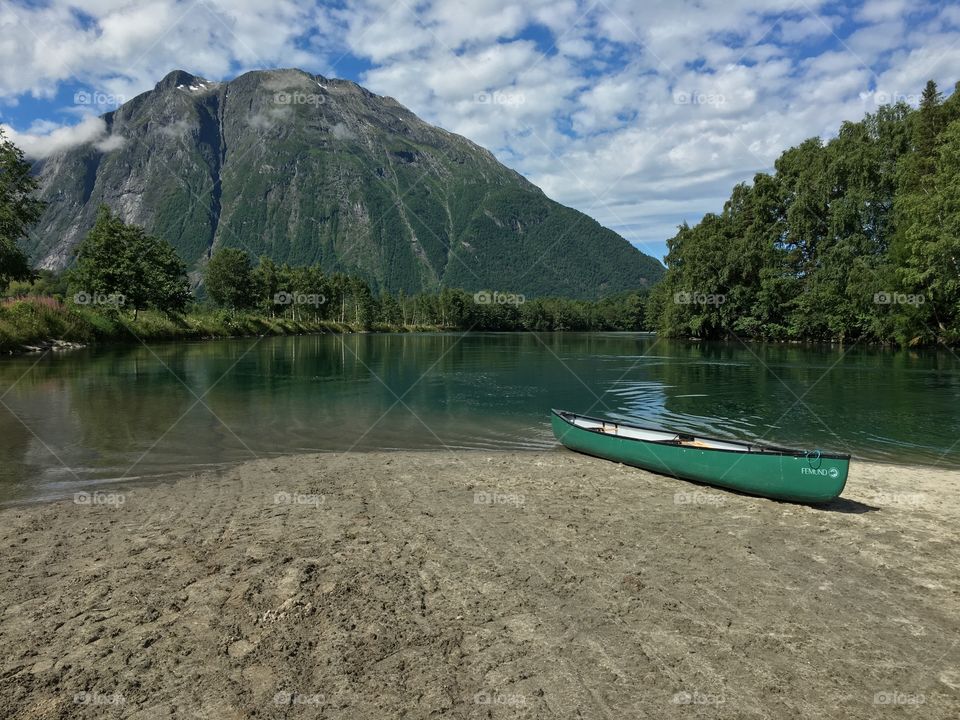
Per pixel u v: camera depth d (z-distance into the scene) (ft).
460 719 15.61
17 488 37.58
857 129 187.73
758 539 29.22
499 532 29.78
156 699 16.28
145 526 30.17
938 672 17.95
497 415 68.33
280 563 25.31
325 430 58.13
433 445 52.60
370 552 26.78
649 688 17.01
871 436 57.26
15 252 150.61
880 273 162.50
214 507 33.71
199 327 227.40
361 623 20.38
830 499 33.73
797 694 16.80
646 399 82.53
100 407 68.28
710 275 230.07
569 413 54.44
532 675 17.57
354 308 424.46
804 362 136.36
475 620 20.71
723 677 17.58
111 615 20.67
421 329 493.36
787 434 58.39
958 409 72.13
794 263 203.62
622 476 41.70
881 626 20.68
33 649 18.54
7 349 128.06
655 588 23.43
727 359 151.53
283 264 363.56
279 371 114.11
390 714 15.76
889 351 163.02
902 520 32.53
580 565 25.63
